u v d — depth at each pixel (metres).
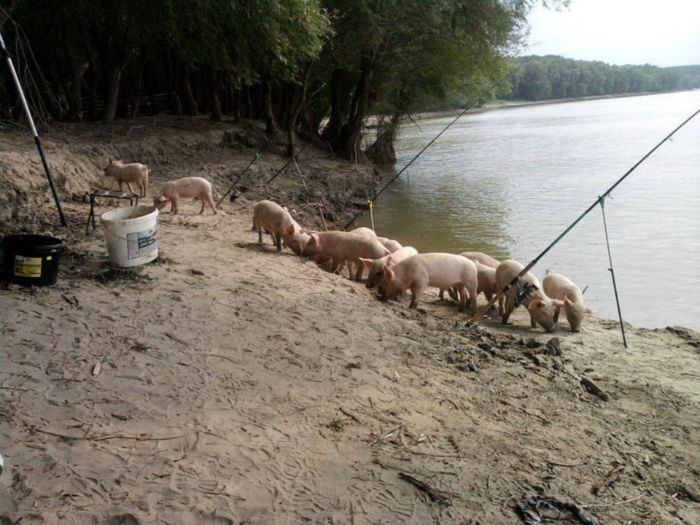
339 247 11.70
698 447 6.10
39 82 22.61
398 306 9.83
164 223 12.91
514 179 29.28
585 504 4.81
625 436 6.16
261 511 4.23
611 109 77.62
